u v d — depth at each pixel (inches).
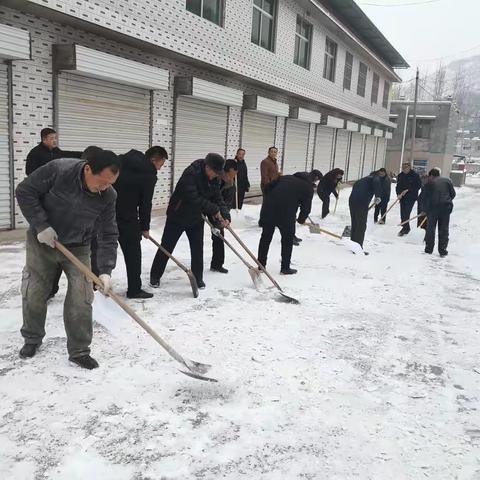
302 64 699.4
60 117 329.4
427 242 338.6
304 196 247.4
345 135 976.9
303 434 112.3
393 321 193.2
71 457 99.7
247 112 579.2
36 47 306.5
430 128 1448.1
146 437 107.6
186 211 208.5
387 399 131.0
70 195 125.2
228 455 103.3
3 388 123.8
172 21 406.9
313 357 153.4
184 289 215.5
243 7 511.5
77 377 131.2
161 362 142.6
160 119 432.8
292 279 244.8
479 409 129.0
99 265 137.3
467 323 197.0
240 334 167.3
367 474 100.0
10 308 177.9
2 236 287.7
